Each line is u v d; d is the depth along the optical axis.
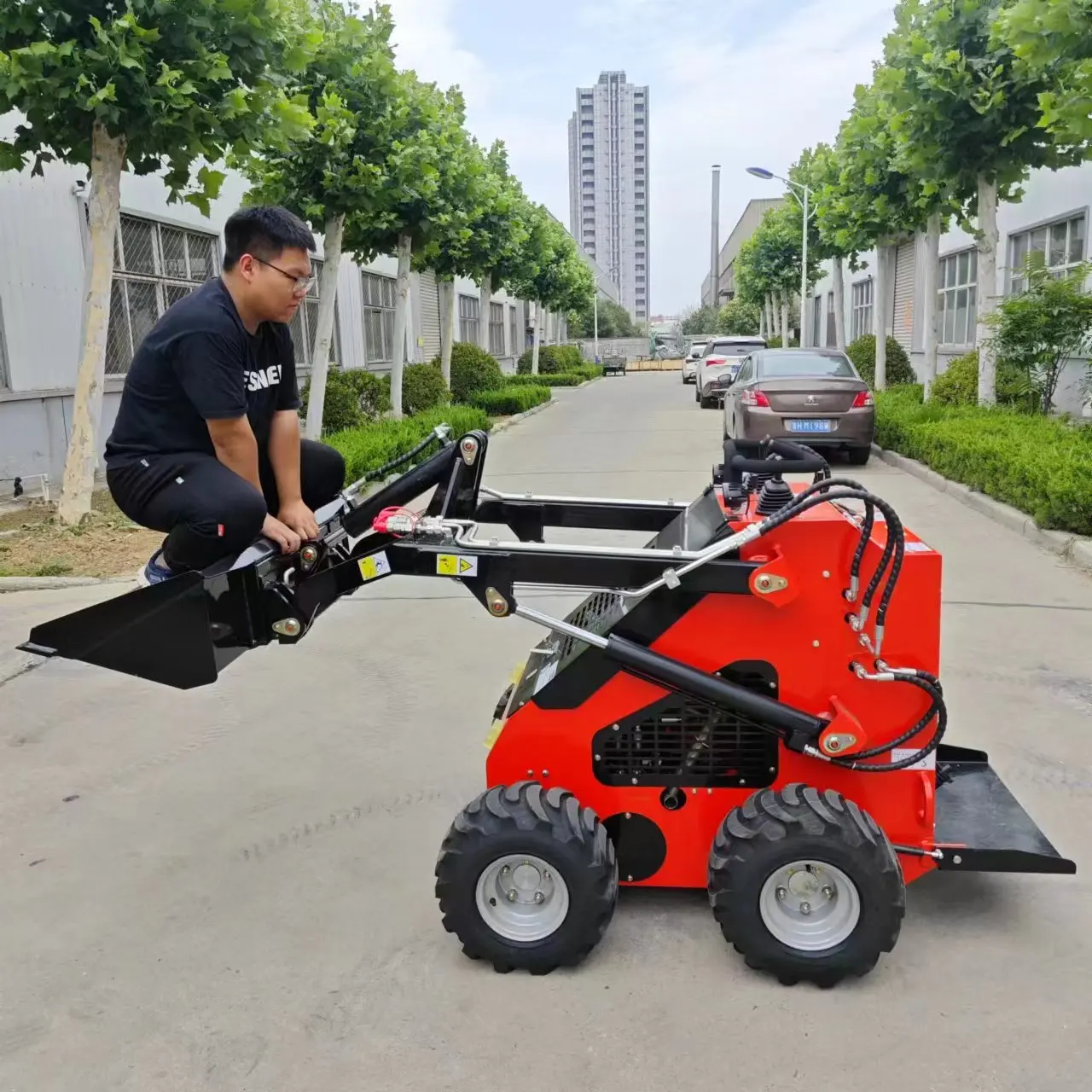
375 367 22.06
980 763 3.48
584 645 2.87
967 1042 2.47
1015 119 11.27
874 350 21.48
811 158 28.98
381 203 11.94
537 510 3.56
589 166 180.88
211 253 14.61
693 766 2.88
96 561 7.46
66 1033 2.61
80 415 8.34
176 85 7.39
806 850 2.58
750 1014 2.59
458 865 2.71
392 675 5.25
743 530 2.77
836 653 2.77
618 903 3.10
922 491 10.24
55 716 4.79
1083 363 13.38
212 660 2.93
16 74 6.81
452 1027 2.58
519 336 44.41
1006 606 6.06
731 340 24.67
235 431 2.98
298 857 3.48
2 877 3.39
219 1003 2.71
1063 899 3.08
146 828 3.71
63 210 10.98
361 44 11.46
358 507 3.24
